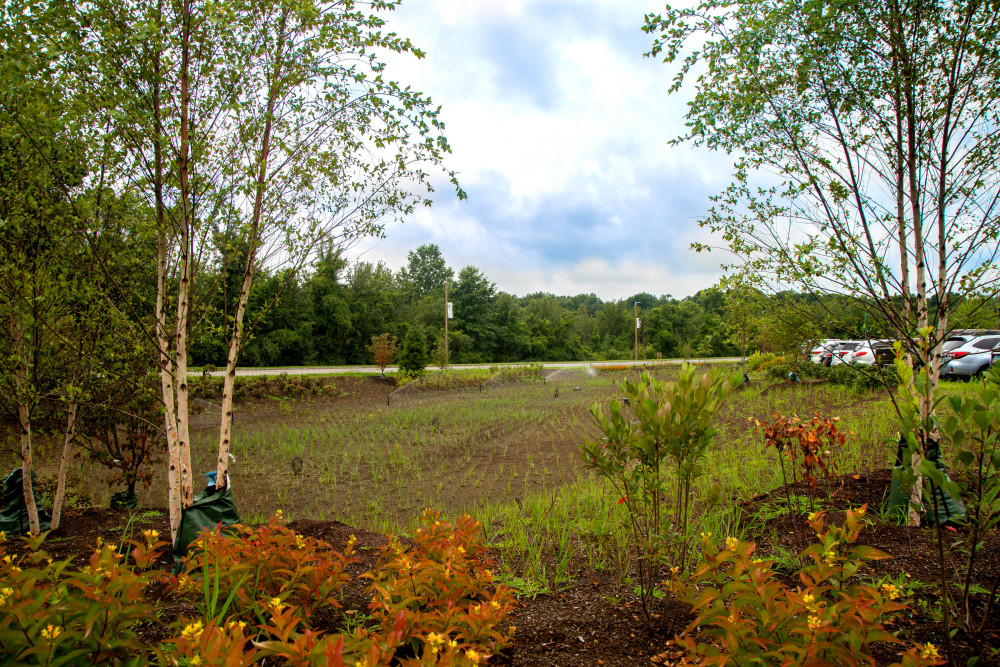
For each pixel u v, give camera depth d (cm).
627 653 284
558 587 381
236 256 489
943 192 407
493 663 278
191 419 1545
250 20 439
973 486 243
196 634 197
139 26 371
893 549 383
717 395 298
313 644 191
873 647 266
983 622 248
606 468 331
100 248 468
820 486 541
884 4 404
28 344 523
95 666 224
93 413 655
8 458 907
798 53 443
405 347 2603
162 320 460
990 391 225
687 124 480
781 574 368
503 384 2580
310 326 3862
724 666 202
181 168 423
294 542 329
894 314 400
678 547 370
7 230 432
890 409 902
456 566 295
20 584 231
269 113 465
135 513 648
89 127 404
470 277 5631
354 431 1365
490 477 934
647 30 458
